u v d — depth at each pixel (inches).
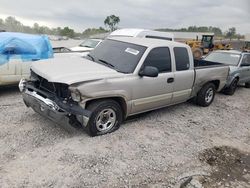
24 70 280.8
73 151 171.6
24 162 155.9
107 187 143.1
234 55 422.0
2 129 194.7
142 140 198.8
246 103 354.6
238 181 165.9
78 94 177.2
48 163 156.9
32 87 201.0
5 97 275.4
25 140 181.2
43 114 192.7
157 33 482.3
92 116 187.6
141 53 217.8
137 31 462.9
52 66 203.8
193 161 180.9
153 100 228.2
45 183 139.6
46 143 179.5
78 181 144.2
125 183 148.1
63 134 194.1
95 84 183.2
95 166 159.0
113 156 171.8
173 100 251.8
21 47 281.4
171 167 169.8
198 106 304.5
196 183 157.2
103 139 192.1
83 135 195.2
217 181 163.0
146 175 157.8
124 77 201.2
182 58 253.0
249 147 215.9
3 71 267.4
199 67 278.5
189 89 267.4
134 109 216.5
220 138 224.8
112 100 197.0
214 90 310.8
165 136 211.8
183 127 236.2
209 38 1157.7
